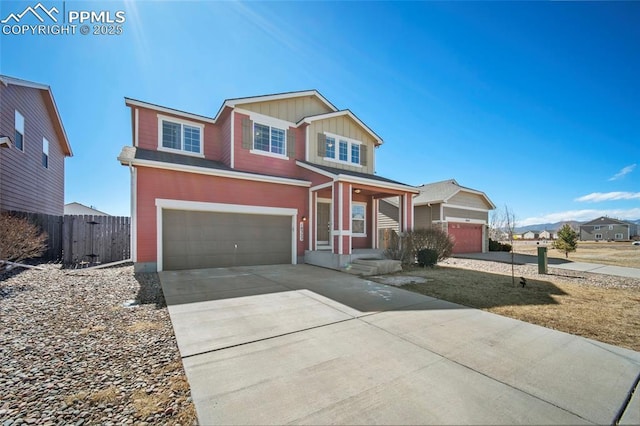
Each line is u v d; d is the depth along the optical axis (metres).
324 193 12.72
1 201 10.17
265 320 4.46
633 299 6.02
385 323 4.39
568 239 16.25
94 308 4.97
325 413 2.22
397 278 8.37
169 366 3.00
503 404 2.36
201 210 9.49
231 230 10.11
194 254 9.43
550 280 8.34
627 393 2.55
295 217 11.49
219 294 6.07
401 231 11.84
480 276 8.91
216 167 10.03
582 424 2.13
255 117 11.63
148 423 2.10
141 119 10.89
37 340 3.58
